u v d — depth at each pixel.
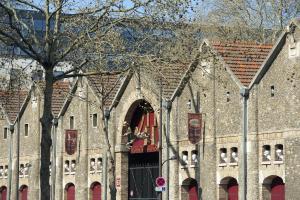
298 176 54.41
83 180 78.75
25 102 89.31
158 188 63.34
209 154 62.19
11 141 92.00
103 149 75.44
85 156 78.62
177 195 65.69
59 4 47.44
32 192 87.56
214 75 60.50
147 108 68.69
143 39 50.12
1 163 94.56
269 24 88.81
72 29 49.44
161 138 64.88
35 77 53.72
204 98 62.88
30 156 88.25
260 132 57.84
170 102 66.38
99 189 76.94
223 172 60.91
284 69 56.09
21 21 47.34
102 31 50.56
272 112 56.97
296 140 54.69
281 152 56.50
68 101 81.62
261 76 58.00
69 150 78.56
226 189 61.38
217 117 61.62
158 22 48.75
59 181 82.69
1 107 84.19
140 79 69.06
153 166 70.62
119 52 49.62
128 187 73.56
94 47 49.66
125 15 48.09
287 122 55.56
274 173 56.56
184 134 65.06
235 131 59.75
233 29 87.69
